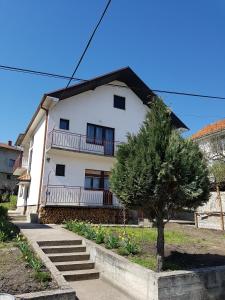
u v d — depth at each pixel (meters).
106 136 20.84
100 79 20.45
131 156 7.60
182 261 8.29
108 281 8.45
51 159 18.61
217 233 13.48
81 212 18.11
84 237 10.99
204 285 7.10
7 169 45.81
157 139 7.54
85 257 9.73
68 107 19.66
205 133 23.94
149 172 7.12
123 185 7.49
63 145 18.73
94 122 20.38
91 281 8.63
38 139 21.09
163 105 8.33
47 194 17.91
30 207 20.39
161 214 7.56
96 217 18.44
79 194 18.84
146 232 12.18
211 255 9.11
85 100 20.41
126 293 7.54
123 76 21.98
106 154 20.27
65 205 17.72
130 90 22.64
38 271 6.87
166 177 7.07
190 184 7.12
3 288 5.88
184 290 6.77
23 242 9.20
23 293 5.75
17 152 47.44
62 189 18.44
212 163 19.31
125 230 12.46
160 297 6.40
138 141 7.89
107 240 9.75
